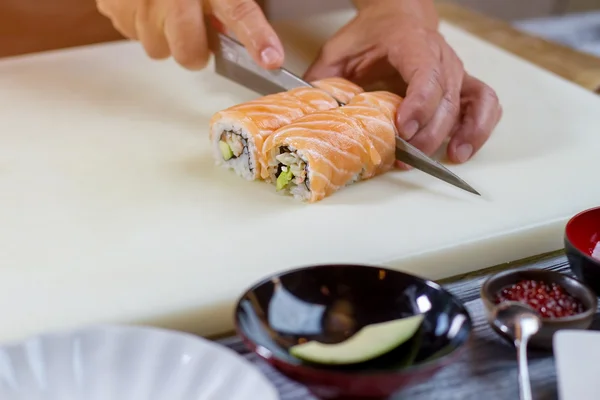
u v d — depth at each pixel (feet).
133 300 2.68
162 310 2.67
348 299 2.56
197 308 2.69
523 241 2.99
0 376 2.35
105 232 2.92
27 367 2.36
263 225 2.96
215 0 3.51
